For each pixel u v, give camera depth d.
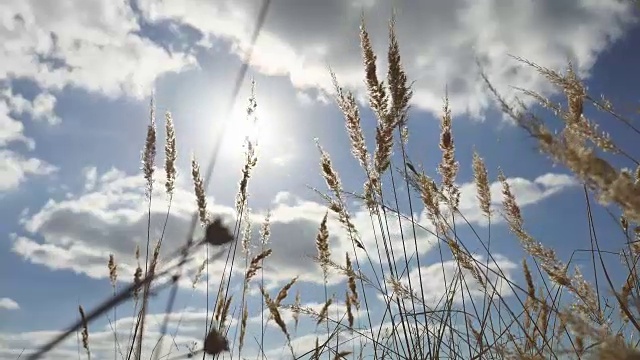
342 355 4.19
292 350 4.40
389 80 4.23
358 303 4.88
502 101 1.22
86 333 3.80
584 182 1.16
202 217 3.09
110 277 4.62
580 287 2.60
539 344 2.70
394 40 4.28
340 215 4.46
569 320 1.02
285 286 4.57
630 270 2.45
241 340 4.56
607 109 1.83
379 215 4.23
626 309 1.48
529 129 1.17
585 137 1.61
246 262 4.78
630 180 1.15
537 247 2.89
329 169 4.55
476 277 3.61
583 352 1.06
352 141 4.41
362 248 4.42
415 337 3.86
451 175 4.18
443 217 3.74
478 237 3.61
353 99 4.45
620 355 0.92
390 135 4.14
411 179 3.87
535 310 3.04
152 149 4.79
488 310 3.51
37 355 0.44
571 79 1.93
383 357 4.00
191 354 0.84
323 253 4.48
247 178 4.47
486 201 3.86
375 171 4.28
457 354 3.66
